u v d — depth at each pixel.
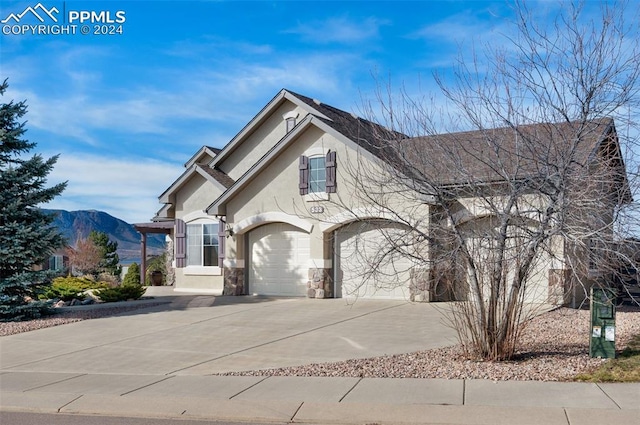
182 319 16.70
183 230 24.91
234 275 22.42
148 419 8.35
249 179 21.80
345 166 19.83
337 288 20.55
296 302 19.64
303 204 20.89
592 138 10.84
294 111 24.27
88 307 19.59
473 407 8.17
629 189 10.33
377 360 11.10
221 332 14.59
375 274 13.10
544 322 14.41
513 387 9.02
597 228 10.02
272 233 22.12
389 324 14.98
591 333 10.36
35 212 17.84
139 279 30.17
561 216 9.89
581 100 10.22
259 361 11.47
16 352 13.29
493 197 10.85
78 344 13.86
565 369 9.80
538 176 10.10
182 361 11.77
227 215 22.66
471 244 10.80
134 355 12.48
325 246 20.52
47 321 16.94
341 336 13.60
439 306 17.67
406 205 16.67
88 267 40.12
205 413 8.41
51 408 8.96
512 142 10.94
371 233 19.50
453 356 11.05
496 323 10.67
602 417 7.61
